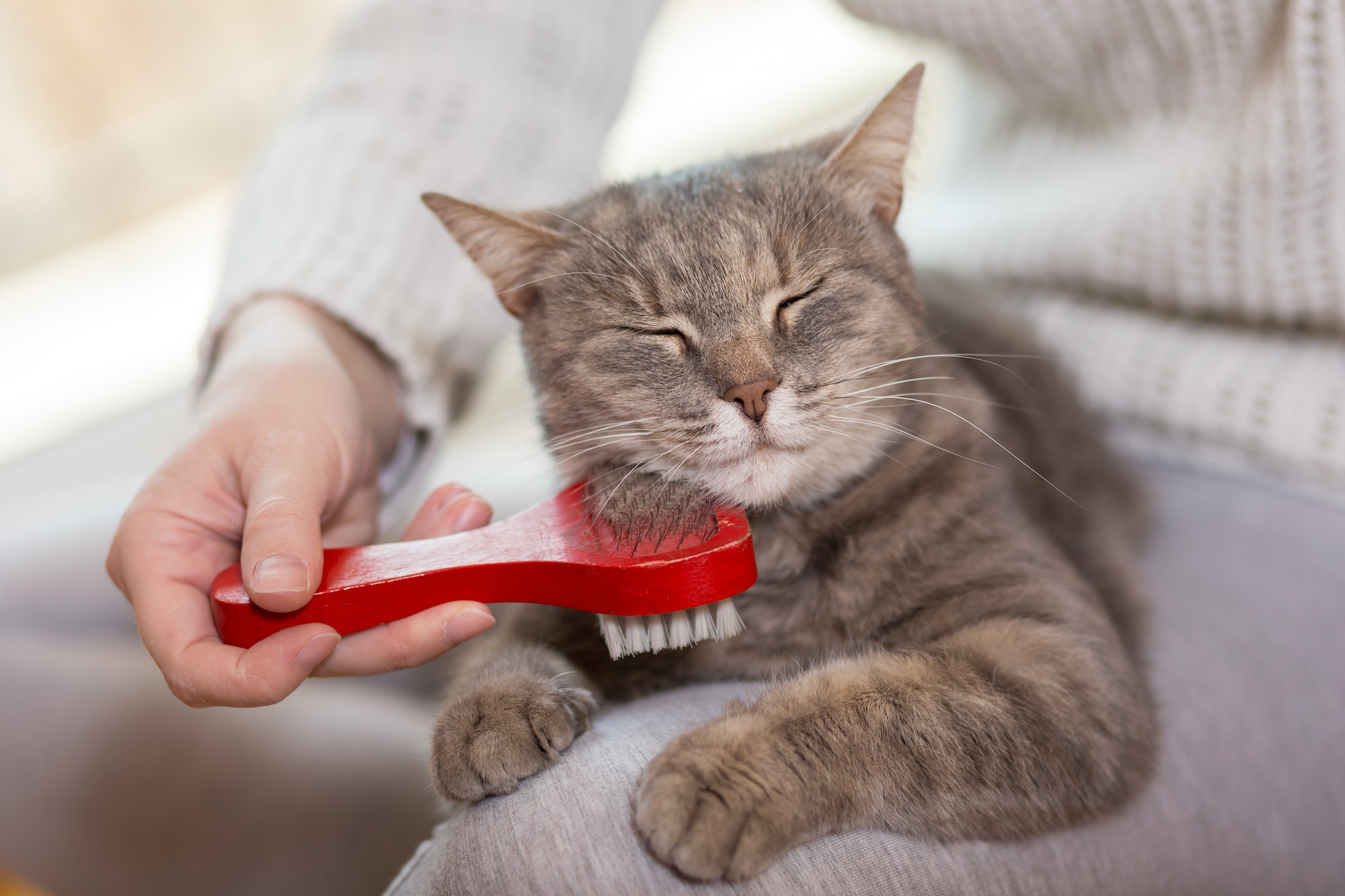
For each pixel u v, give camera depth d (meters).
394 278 1.72
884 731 1.04
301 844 1.58
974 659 1.13
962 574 1.31
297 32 3.26
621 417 1.40
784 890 0.92
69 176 3.17
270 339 1.44
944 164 2.39
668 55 3.96
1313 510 1.61
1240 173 1.53
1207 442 1.75
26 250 3.23
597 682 1.31
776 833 0.94
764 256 1.38
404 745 1.65
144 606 1.08
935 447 1.43
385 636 1.04
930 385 1.50
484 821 0.96
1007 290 2.03
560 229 1.51
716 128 3.68
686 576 1.00
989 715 1.06
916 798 1.02
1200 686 1.31
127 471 2.82
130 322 3.18
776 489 1.34
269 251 1.68
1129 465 1.83
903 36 1.94
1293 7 1.40
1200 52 1.61
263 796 1.61
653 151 3.65
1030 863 1.03
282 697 1.03
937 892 0.96
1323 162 1.46
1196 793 1.18
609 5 2.24
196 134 3.26
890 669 1.12
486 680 1.15
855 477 1.42
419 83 1.99
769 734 1.02
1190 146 1.65
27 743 1.70
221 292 1.65
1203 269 1.64
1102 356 1.86
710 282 1.37
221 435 1.19
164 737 1.67
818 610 1.36
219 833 1.60
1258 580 1.50
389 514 1.71
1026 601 1.25
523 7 2.09
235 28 3.19
